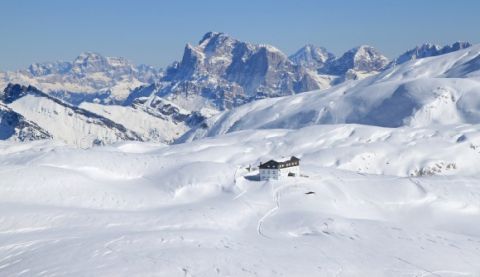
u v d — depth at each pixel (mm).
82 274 75375
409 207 130750
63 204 119188
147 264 79125
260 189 134125
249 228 107125
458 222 123938
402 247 92438
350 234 99250
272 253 88250
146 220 108000
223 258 83250
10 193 119625
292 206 122000
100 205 121938
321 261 84438
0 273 77688
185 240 92312
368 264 84125
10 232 98000
